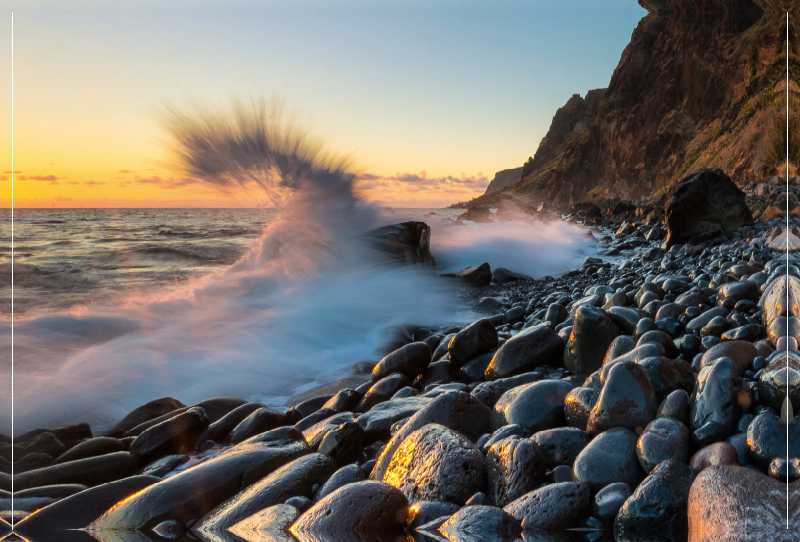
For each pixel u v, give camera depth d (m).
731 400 2.22
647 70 46.31
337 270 8.94
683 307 4.10
